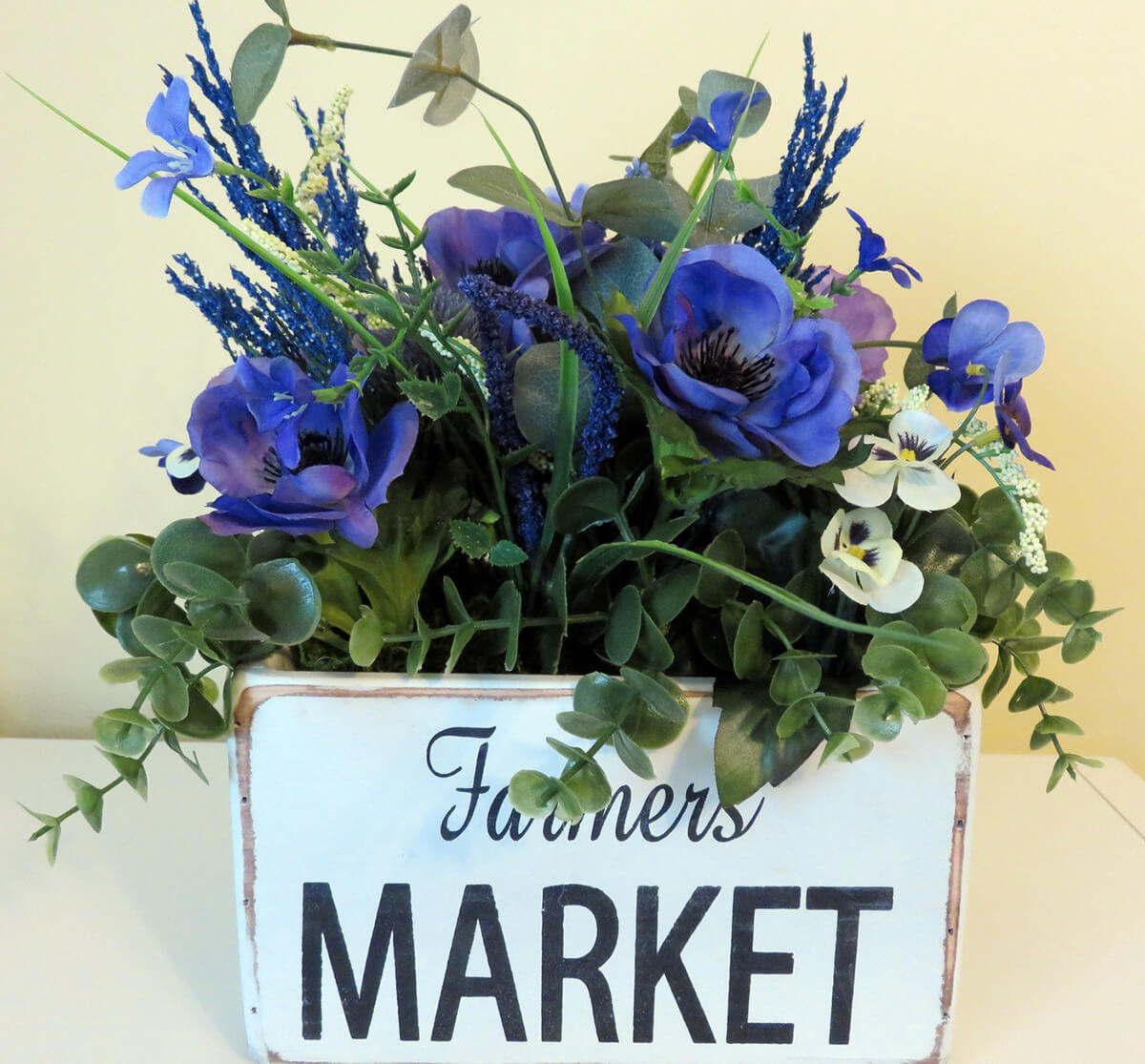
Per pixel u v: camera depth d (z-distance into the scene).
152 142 0.65
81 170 0.66
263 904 0.45
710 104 0.45
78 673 0.75
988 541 0.46
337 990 0.46
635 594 0.42
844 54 0.64
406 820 0.45
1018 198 0.66
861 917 0.45
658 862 0.45
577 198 0.51
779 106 0.65
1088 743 0.74
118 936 0.55
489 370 0.42
